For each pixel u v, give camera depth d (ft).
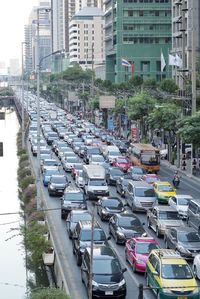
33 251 163.84
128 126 552.82
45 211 209.87
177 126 298.76
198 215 184.85
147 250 150.41
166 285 122.62
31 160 364.17
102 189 245.86
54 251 163.63
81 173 271.69
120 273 131.13
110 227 185.47
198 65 424.46
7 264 179.11
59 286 140.05
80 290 134.82
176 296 120.98
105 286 127.54
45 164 318.86
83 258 143.23
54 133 482.69
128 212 208.85
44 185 281.33
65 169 319.68
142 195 223.30
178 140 344.49
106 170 293.84
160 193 236.84
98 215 215.51
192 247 155.94
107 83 644.69
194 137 267.80
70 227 180.65
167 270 126.72
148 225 198.39
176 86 439.63
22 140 447.83
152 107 427.74
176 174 286.66
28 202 237.66
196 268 143.33
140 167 304.09
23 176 299.38
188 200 214.07
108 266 132.46
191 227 179.42
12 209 252.21
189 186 285.23
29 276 167.53
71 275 147.33
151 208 204.13
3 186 314.96
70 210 208.74
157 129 388.98
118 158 329.31
